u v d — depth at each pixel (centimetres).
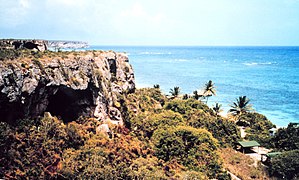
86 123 3766
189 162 4019
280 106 10381
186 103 6531
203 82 14900
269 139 6066
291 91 12950
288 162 4456
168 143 4194
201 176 3600
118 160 3291
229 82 15212
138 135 4459
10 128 2739
